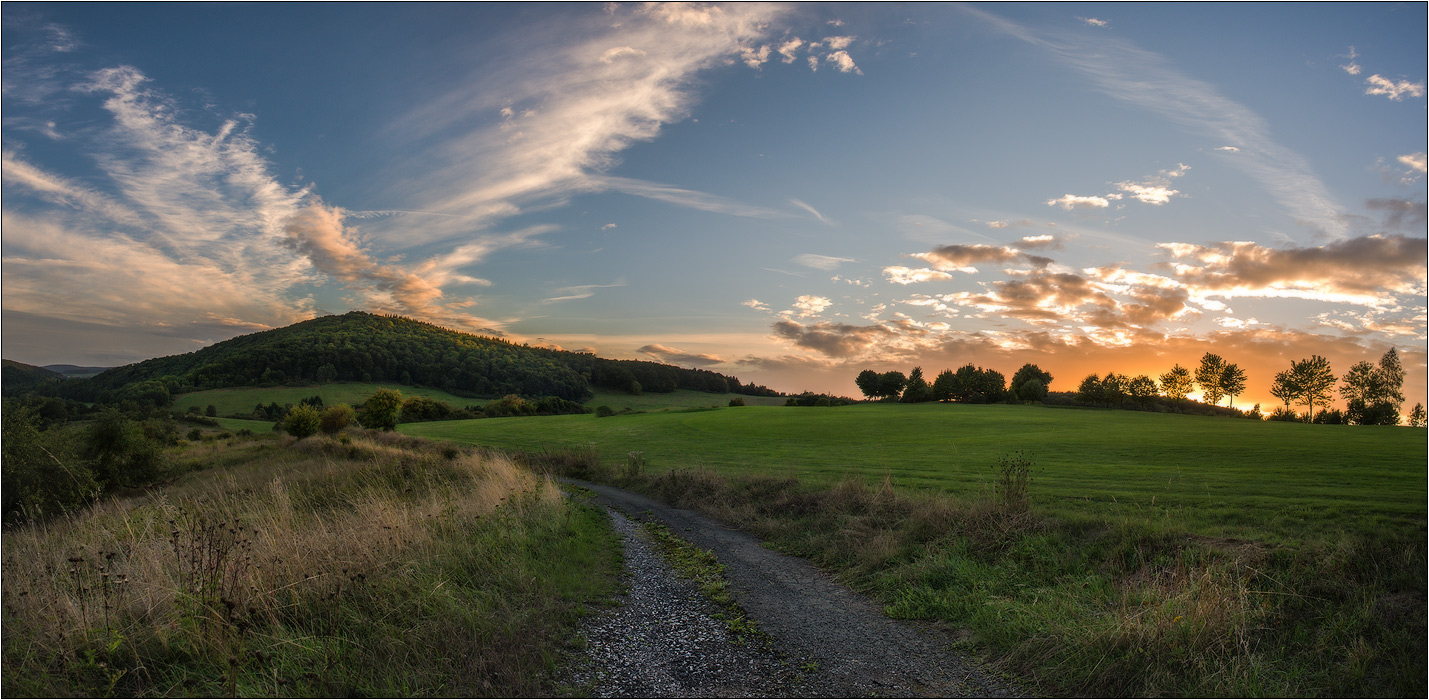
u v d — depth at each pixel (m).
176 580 5.97
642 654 5.82
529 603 6.63
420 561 7.28
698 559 10.33
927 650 6.10
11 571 6.20
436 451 30.56
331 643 5.07
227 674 4.50
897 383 130.75
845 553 10.31
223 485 19.41
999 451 32.91
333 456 29.69
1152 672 5.20
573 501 16.55
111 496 19.56
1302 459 24.16
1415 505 12.03
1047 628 6.11
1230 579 6.74
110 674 4.44
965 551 9.40
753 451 39.91
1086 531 9.73
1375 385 84.88
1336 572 6.83
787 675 5.43
